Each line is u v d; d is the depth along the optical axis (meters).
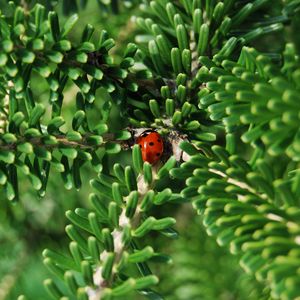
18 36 0.24
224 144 0.31
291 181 0.22
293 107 0.21
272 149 0.22
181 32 0.25
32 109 0.25
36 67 0.24
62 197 0.34
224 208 0.22
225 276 0.32
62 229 0.34
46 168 0.25
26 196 0.33
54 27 0.24
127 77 0.25
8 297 0.33
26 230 0.34
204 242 0.32
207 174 0.23
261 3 0.26
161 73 0.26
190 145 0.24
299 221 0.22
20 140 0.24
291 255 0.21
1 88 0.25
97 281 0.23
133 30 0.31
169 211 0.33
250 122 0.22
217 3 0.26
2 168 0.24
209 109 0.23
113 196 0.24
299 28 0.31
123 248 0.23
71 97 0.33
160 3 0.26
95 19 0.33
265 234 0.21
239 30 0.27
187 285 0.32
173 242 0.32
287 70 0.22
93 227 0.23
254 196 0.22
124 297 0.32
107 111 0.25
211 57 0.26
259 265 0.22
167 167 0.24
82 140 0.25
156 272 0.32
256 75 0.23
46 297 0.34
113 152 0.25
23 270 0.34
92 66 0.25
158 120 0.25
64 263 0.23
